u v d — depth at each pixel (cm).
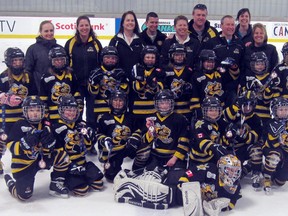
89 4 1150
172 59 415
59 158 346
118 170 387
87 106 473
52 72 407
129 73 454
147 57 407
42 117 340
